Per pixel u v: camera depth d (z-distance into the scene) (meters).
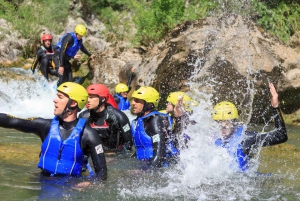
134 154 6.05
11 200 3.96
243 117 9.20
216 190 4.56
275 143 5.15
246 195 4.42
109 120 6.45
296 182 4.96
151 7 14.62
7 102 10.60
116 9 21.73
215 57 9.19
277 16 12.32
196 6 13.72
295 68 9.33
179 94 6.15
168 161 5.58
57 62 11.99
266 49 9.16
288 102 9.66
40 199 4.01
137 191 4.44
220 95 9.17
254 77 8.91
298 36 11.24
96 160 4.58
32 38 16.27
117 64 12.66
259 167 5.63
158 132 5.55
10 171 4.90
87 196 4.16
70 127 4.61
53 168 4.58
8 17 17.58
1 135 7.23
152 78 10.07
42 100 11.41
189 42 9.59
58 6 19.30
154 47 10.98
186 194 4.41
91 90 6.33
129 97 10.61
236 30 9.41
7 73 12.70
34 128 4.66
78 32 11.72
